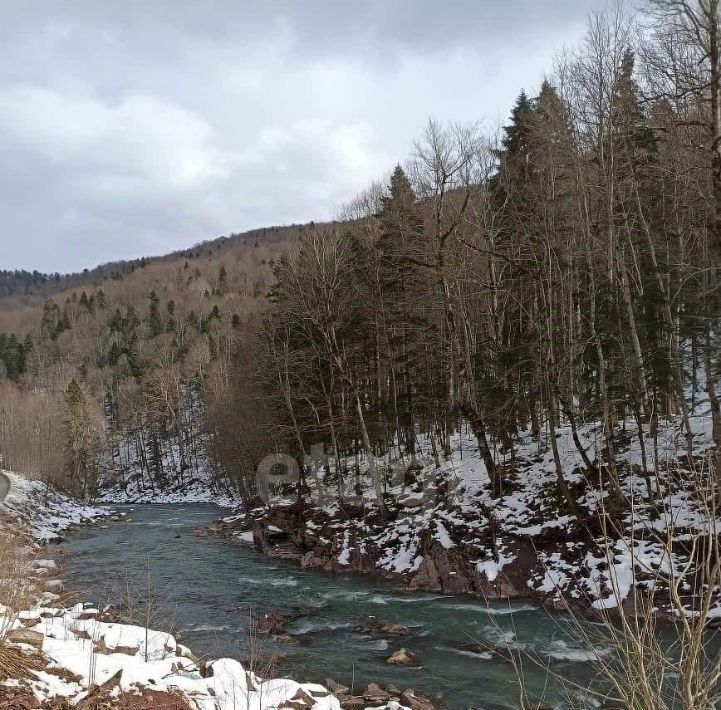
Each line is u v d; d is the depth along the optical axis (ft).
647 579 45.98
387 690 35.01
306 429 99.91
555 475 69.10
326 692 29.48
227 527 108.27
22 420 209.05
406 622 50.65
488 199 80.12
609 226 60.18
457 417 80.94
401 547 71.26
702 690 11.31
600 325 65.72
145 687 23.18
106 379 331.36
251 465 123.54
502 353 72.74
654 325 58.03
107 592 60.18
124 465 251.39
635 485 57.67
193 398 251.80
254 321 130.82
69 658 23.84
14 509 105.70
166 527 117.19
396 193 114.21
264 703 24.68
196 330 361.30
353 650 43.86
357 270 106.63
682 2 46.29
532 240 77.46
